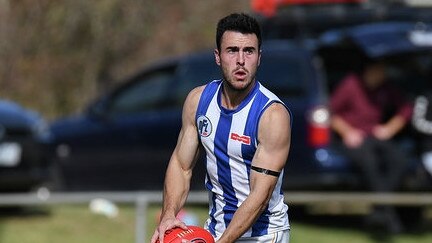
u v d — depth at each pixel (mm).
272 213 15125
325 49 27594
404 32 27188
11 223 27359
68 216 28281
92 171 30391
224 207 15156
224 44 14289
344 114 27328
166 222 14766
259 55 14406
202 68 29062
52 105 42312
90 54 42312
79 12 41938
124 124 29953
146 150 29594
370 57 26656
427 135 28047
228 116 14648
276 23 29312
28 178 27906
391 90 27797
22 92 42250
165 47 43438
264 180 14461
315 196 25453
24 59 42344
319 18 29172
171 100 29406
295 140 26781
